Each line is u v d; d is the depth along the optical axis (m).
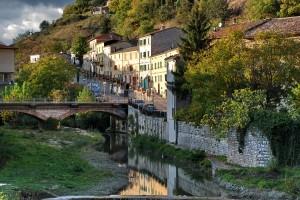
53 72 141.12
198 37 85.44
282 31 76.25
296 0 119.81
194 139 76.25
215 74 63.22
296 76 60.41
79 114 134.88
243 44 63.38
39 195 47.12
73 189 53.72
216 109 61.56
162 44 149.88
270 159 53.88
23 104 118.69
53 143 94.25
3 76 142.25
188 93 82.69
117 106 125.75
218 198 47.47
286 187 47.41
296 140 52.84
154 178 62.59
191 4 192.62
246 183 50.75
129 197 47.53
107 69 188.75
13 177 55.94
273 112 54.53
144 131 106.44
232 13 168.38
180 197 47.72
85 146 97.19
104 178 61.84
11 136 92.56
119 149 93.56
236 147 59.69
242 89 58.12
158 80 145.25
